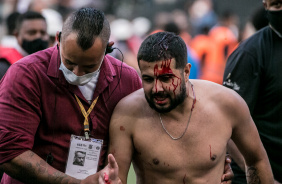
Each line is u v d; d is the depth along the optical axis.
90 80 4.14
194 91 4.30
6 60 5.98
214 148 4.21
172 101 4.00
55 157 4.23
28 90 4.10
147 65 3.95
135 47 13.34
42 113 4.20
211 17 16.62
